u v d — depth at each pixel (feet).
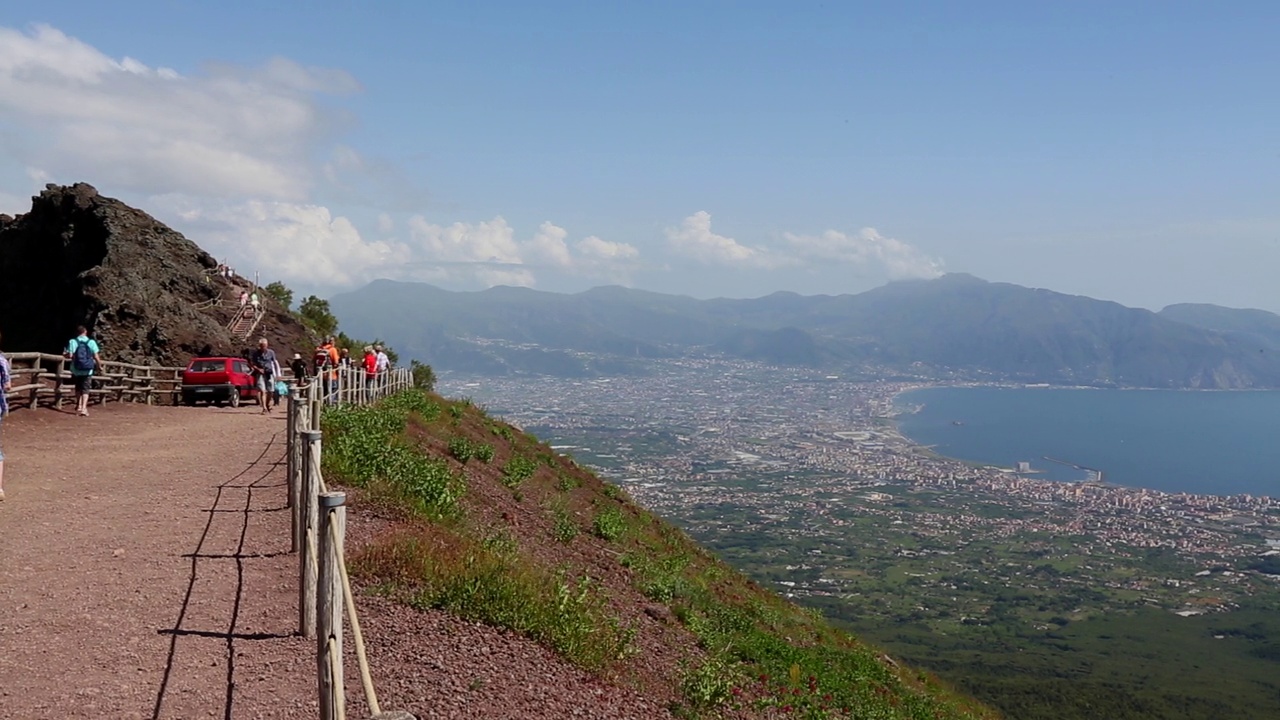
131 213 151.64
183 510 39.99
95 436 65.31
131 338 126.93
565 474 100.68
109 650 23.08
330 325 200.64
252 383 105.81
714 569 87.51
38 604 26.48
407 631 27.22
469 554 34.55
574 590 38.96
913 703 58.90
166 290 142.82
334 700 17.17
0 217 159.63
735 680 41.81
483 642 28.37
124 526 36.68
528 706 24.56
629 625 43.70
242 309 147.84
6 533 34.81
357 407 68.90
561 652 30.78
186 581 29.27
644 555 71.36
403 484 45.19
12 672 21.39
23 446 57.72
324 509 17.75
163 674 21.72
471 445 78.33
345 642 24.95
